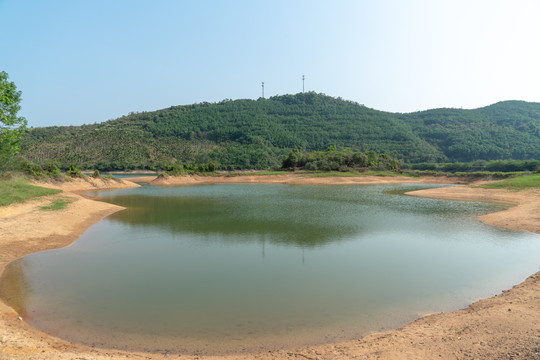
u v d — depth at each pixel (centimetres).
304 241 1864
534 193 3616
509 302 940
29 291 1120
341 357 675
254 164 12331
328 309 985
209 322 898
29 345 709
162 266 1410
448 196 4153
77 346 746
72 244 1781
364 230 2162
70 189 5094
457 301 1040
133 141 13988
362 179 7700
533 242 1834
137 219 2570
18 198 2464
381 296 1085
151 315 941
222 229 2192
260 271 1348
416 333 773
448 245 1773
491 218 2533
